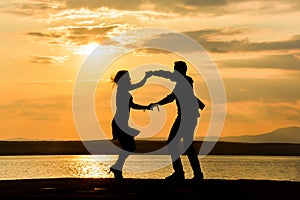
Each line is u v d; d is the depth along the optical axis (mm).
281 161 85938
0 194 10500
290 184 12609
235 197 10125
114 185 12281
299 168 54000
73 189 11422
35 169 45719
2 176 32125
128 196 10133
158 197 9992
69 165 62375
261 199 9883
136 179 13688
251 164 67500
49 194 10492
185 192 10844
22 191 11078
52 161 77125
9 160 80125
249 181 13219
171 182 12797
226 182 12898
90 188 11625
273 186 12172
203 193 10695
